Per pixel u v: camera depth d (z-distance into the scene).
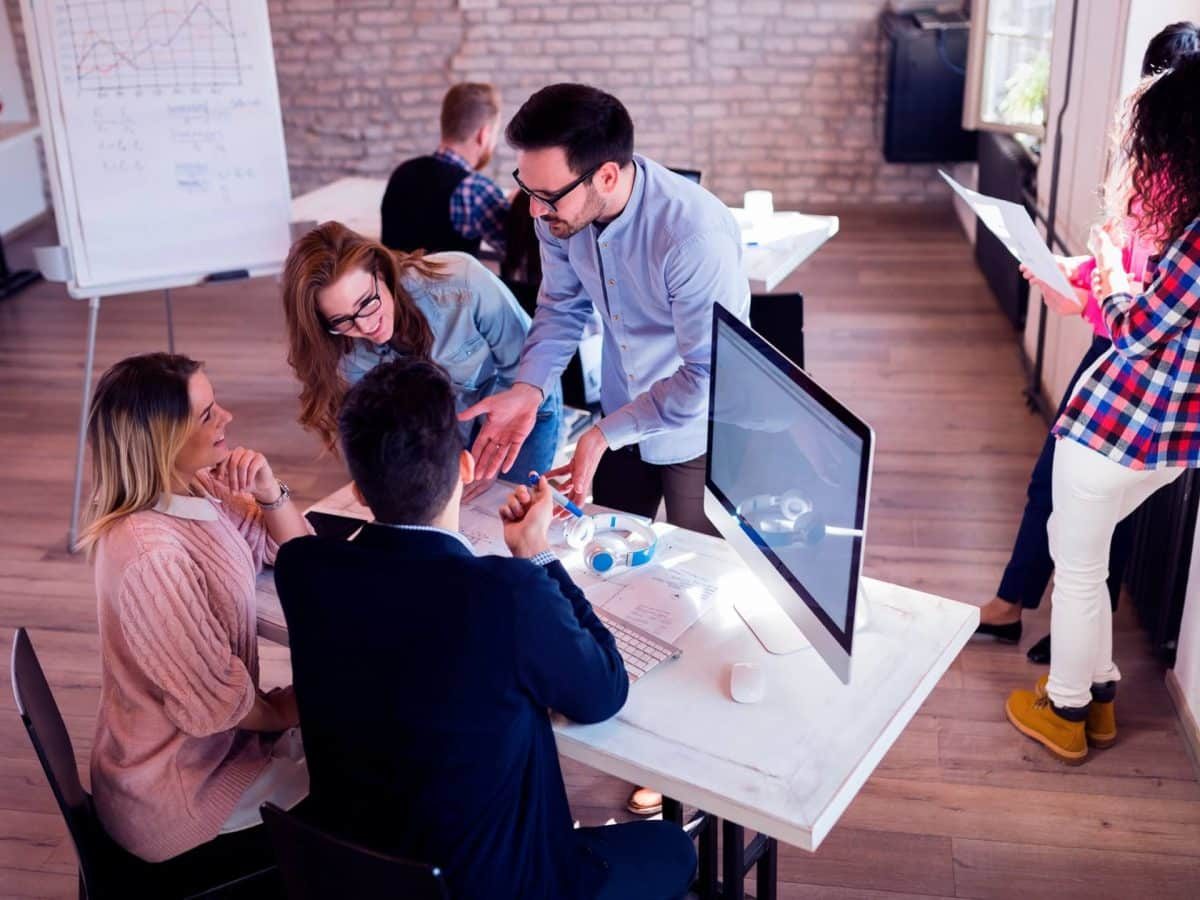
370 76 6.98
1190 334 2.21
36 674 1.95
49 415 4.77
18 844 2.69
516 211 3.54
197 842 2.01
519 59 6.85
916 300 5.58
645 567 2.24
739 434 2.08
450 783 1.60
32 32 3.55
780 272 3.60
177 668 1.92
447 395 1.61
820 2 6.53
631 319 2.46
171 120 3.70
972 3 5.16
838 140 6.83
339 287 2.30
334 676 1.62
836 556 1.76
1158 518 3.06
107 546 1.94
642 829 1.94
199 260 3.84
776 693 1.89
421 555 1.58
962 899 2.46
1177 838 2.59
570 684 1.63
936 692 3.04
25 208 6.96
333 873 1.56
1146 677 3.05
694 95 6.83
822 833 1.66
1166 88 2.04
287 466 4.29
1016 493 3.94
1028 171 4.82
